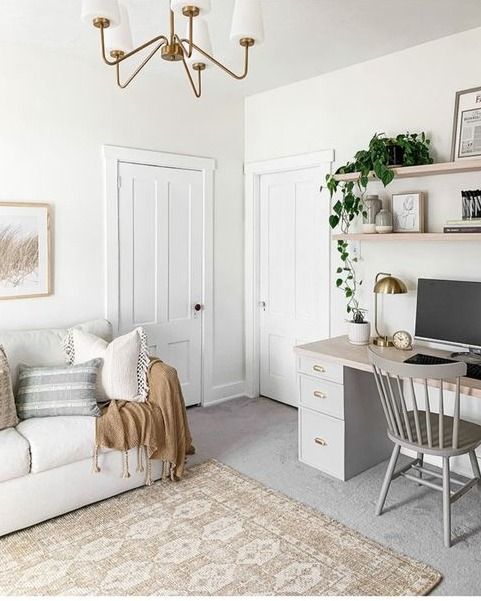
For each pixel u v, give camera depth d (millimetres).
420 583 2127
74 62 3445
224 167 4355
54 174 3412
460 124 2982
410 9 2699
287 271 4270
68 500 2635
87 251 3600
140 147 3820
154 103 3873
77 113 3486
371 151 3158
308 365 3188
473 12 2738
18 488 2465
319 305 4012
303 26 2910
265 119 4258
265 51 3299
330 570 2217
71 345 3170
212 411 4262
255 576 2180
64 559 2303
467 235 2768
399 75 3311
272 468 3223
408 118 3283
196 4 1666
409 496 2879
